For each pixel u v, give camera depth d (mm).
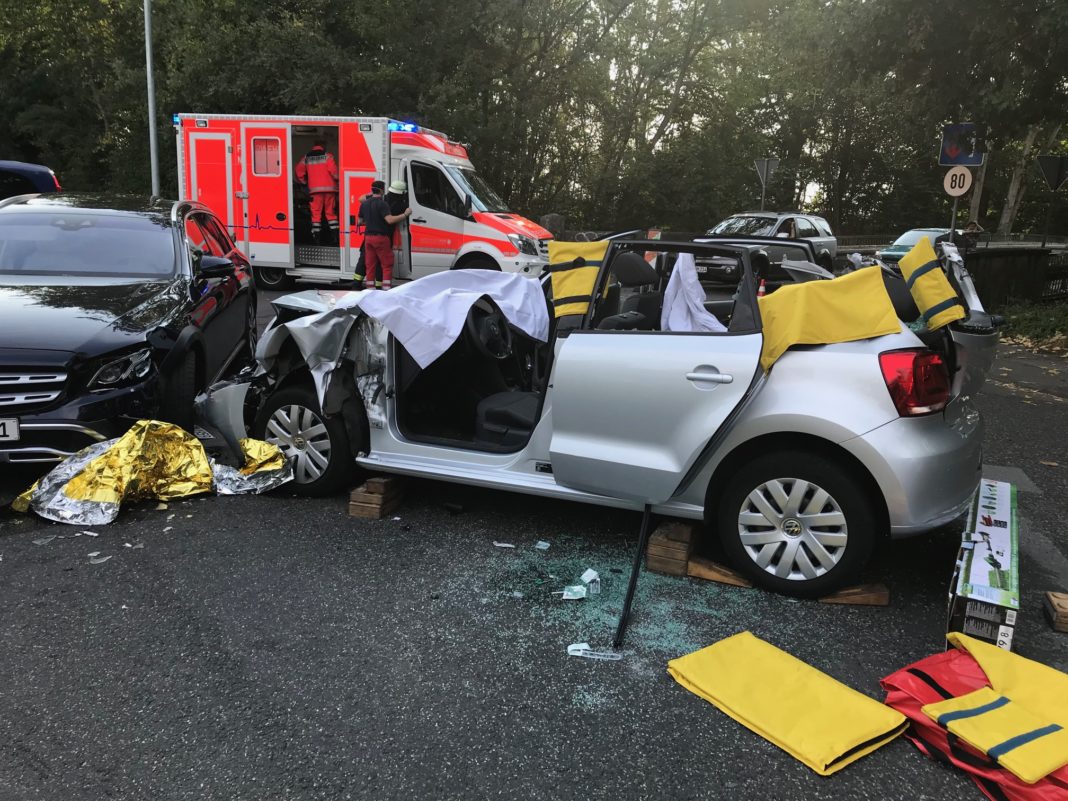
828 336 3527
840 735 2625
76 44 29109
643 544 3730
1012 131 12180
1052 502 5117
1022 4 10086
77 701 2807
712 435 3543
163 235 6172
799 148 44062
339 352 4406
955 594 3115
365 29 20203
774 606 3574
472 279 4859
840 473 3445
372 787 2426
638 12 23828
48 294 5160
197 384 5840
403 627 3348
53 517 4324
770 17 21781
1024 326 13594
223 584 3689
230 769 2488
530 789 2432
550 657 3146
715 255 3896
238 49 20781
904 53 11602
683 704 2863
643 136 27266
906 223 48344
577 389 3854
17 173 10797
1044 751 2410
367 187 13328
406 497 4828
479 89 21594
